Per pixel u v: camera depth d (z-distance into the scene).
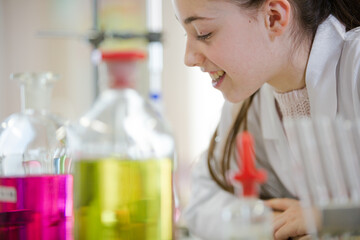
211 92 2.86
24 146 0.85
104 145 0.71
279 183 1.46
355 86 1.13
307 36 1.19
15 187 0.78
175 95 2.83
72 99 3.13
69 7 3.13
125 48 0.73
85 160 0.70
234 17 1.07
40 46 3.14
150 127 0.73
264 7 1.09
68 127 0.91
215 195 1.48
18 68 3.15
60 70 3.14
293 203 1.20
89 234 0.69
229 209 0.58
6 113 3.14
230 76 1.12
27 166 0.85
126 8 2.57
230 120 1.49
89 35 1.87
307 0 1.16
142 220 0.69
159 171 0.71
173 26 2.81
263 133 1.42
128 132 0.72
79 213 0.71
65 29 3.14
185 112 2.84
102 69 0.71
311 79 1.18
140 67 0.72
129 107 0.73
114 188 0.69
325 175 0.66
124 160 0.70
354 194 0.66
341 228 0.64
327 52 1.18
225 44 1.08
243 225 0.57
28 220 0.77
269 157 1.44
